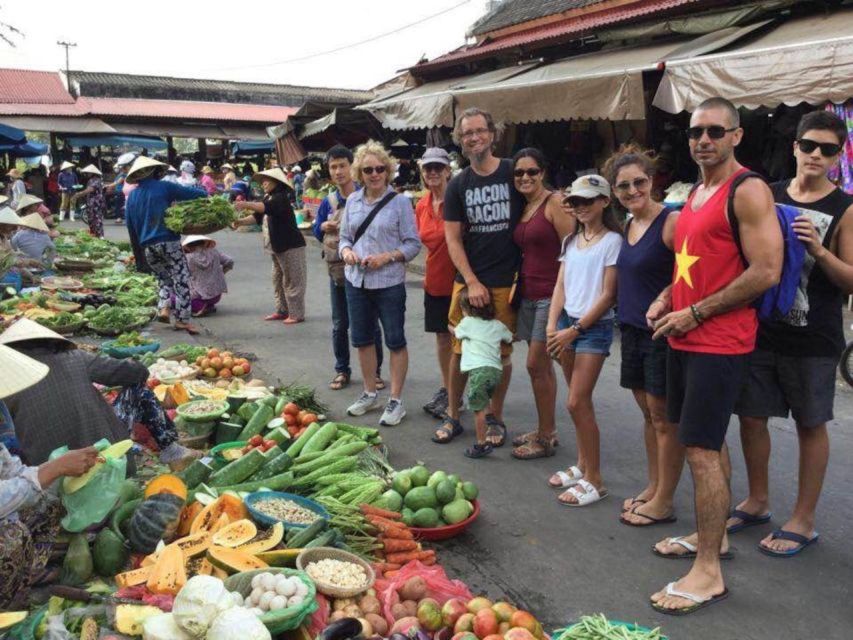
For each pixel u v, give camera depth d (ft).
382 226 19.47
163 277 30.32
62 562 11.62
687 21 36.09
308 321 33.04
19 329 13.11
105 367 14.24
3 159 100.42
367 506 13.74
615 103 30.89
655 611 11.80
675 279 11.83
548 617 11.76
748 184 10.68
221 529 11.87
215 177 98.99
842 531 14.20
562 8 48.83
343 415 20.95
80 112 100.42
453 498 14.30
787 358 12.94
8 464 10.36
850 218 12.21
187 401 18.92
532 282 16.83
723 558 13.20
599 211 14.87
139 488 13.47
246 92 123.95
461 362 17.33
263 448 16.26
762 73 25.85
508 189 16.97
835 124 12.25
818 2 30.71
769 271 10.58
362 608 10.69
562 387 23.56
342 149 23.16
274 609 9.83
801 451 13.37
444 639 10.31
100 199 64.80
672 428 13.87
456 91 39.50
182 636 9.24
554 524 14.74
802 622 11.43
